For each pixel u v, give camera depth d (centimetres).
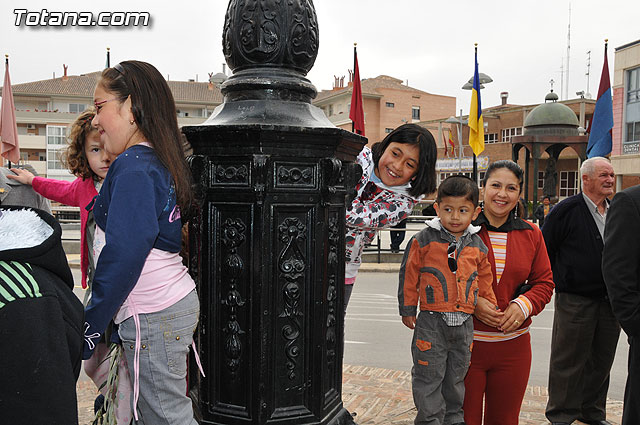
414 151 270
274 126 192
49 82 5747
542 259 285
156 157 174
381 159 278
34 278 112
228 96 226
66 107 5647
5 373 102
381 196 281
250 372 205
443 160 4053
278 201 203
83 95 5600
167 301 174
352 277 305
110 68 180
